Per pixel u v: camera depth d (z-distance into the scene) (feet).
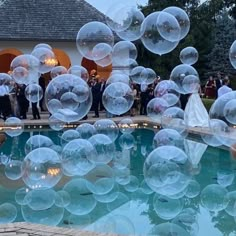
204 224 18.86
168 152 23.40
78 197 22.44
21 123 45.62
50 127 46.19
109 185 24.64
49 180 23.03
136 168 28.96
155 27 27.45
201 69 90.22
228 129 27.86
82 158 26.68
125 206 21.17
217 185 24.99
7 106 50.72
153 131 46.16
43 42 65.51
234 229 18.38
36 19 66.59
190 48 38.11
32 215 19.74
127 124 48.03
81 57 66.85
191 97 42.19
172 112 38.06
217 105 28.02
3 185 24.16
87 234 15.10
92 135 33.35
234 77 81.15
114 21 28.50
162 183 22.91
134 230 18.15
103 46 30.53
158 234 17.76
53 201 21.72
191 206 21.24
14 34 64.28
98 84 53.11
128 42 34.99
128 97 33.60
